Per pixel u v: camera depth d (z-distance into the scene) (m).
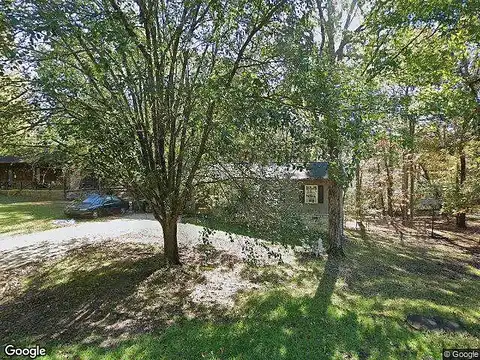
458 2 6.30
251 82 4.51
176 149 6.40
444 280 7.53
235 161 5.70
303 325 4.71
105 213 14.86
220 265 7.58
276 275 7.11
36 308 5.32
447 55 8.07
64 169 5.89
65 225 12.47
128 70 4.87
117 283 6.40
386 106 6.03
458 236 13.93
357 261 8.81
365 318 5.04
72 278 6.68
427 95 8.16
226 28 4.86
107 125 4.98
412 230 15.27
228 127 4.23
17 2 3.46
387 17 7.62
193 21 5.21
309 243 7.90
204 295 5.86
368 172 16.33
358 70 7.72
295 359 3.83
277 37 4.70
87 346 4.07
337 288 6.46
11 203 18.97
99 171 5.71
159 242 9.75
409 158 15.16
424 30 7.85
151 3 5.01
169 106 5.48
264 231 6.31
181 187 6.57
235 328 4.56
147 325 4.71
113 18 4.12
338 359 3.87
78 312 5.17
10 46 3.74
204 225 6.95
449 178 14.09
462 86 9.03
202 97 4.58
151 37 5.28
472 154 11.85
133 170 5.64
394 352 4.07
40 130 5.39
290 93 4.53
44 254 8.41
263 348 4.05
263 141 5.13
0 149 5.45
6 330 4.57
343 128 4.42
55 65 4.81
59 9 3.61
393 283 7.03
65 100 4.75
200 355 3.88
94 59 4.57
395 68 8.06
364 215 15.91
